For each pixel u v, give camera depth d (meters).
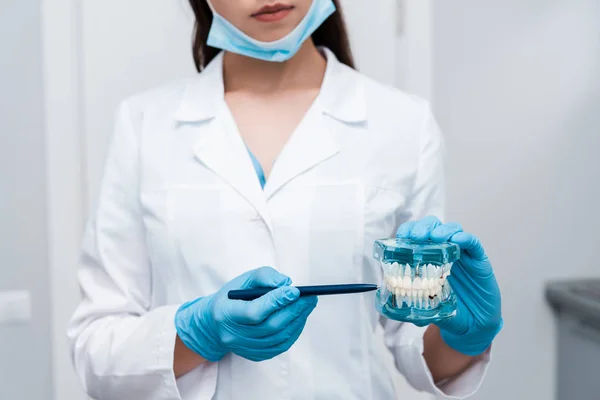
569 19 1.89
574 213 1.93
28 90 1.85
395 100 1.16
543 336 1.95
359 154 1.09
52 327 1.89
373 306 1.11
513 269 1.93
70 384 1.90
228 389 1.04
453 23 1.88
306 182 1.05
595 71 1.91
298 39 1.05
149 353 0.99
